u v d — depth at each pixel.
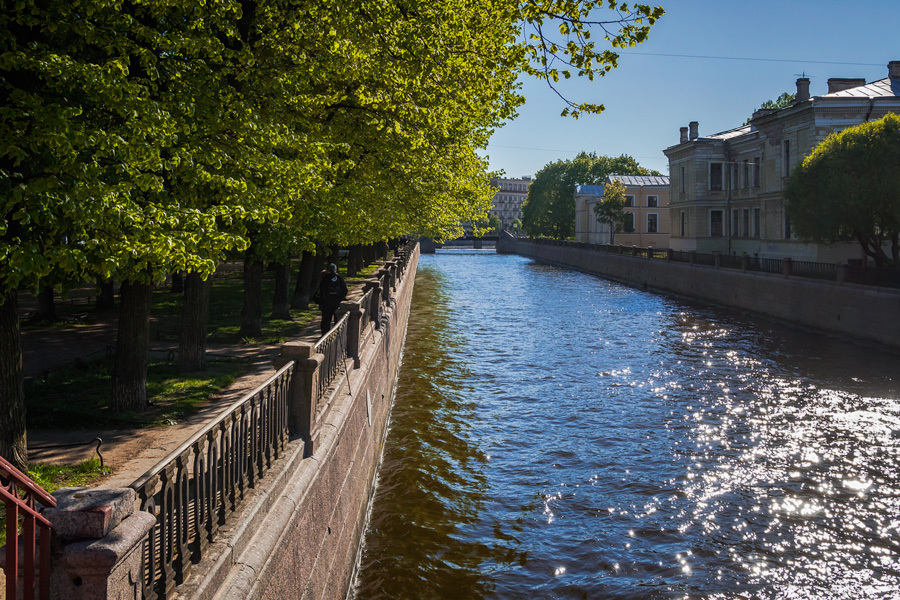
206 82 7.78
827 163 27.95
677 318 34.62
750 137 48.22
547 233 101.19
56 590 2.98
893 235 28.22
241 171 8.16
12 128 5.65
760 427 15.91
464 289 51.19
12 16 5.93
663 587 9.29
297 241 12.59
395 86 11.54
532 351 25.69
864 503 11.78
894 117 27.20
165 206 7.02
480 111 13.36
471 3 11.11
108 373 11.60
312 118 12.26
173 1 6.98
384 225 18.42
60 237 6.02
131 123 6.19
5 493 2.66
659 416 16.95
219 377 11.48
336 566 7.79
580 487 12.57
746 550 10.26
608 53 7.78
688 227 55.03
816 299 29.84
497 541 10.52
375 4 9.36
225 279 33.84
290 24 9.23
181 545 3.93
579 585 9.34
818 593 9.16
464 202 24.25
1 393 6.47
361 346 12.03
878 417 16.58
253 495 5.22
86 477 6.70
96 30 6.48
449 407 17.84
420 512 11.47
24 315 19.36
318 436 7.31
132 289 9.16
